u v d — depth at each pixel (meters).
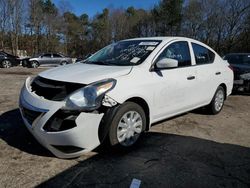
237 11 40.00
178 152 3.87
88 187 2.94
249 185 3.12
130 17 61.84
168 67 4.08
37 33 52.12
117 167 3.37
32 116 3.39
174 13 47.81
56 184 2.97
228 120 5.56
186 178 3.20
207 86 5.24
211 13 42.91
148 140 4.26
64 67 4.18
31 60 22.22
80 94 3.24
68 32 61.81
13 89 8.27
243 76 8.35
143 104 3.92
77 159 3.53
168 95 4.25
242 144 4.30
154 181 3.11
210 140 4.39
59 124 3.18
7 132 4.36
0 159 3.45
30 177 3.08
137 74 3.81
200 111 6.06
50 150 3.39
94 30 65.50
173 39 4.64
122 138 3.65
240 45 40.19
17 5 45.16
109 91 3.39
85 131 3.24
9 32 45.91
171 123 5.15
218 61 5.72
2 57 20.23
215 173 3.34
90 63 4.39
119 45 4.81
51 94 3.40
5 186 2.90
